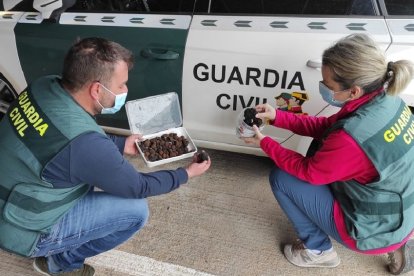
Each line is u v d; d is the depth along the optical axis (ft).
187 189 8.03
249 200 7.78
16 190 4.33
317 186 5.59
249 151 7.81
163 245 6.88
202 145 8.08
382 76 4.45
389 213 4.94
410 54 5.93
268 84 6.61
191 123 7.60
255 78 6.61
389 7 6.16
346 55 4.39
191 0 6.73
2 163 4.30
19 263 6.51
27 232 4.63
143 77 7.22
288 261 6.60
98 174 4.32
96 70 4.11
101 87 4.26
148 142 6.57
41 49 7.41
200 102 7.20
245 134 6.09
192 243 6.91
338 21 6.18
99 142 4.22
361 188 4.96
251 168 8.56
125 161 4.58
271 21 6.36
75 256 5.79
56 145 4.07
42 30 7.27
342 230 5.42
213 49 6.53
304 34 6.18
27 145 4.15
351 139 4.53
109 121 8.23
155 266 6.51
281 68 6.38
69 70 4.15
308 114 6.77
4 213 4.44
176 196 7.87
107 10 7.11
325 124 5.95
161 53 6.76
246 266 6.52
